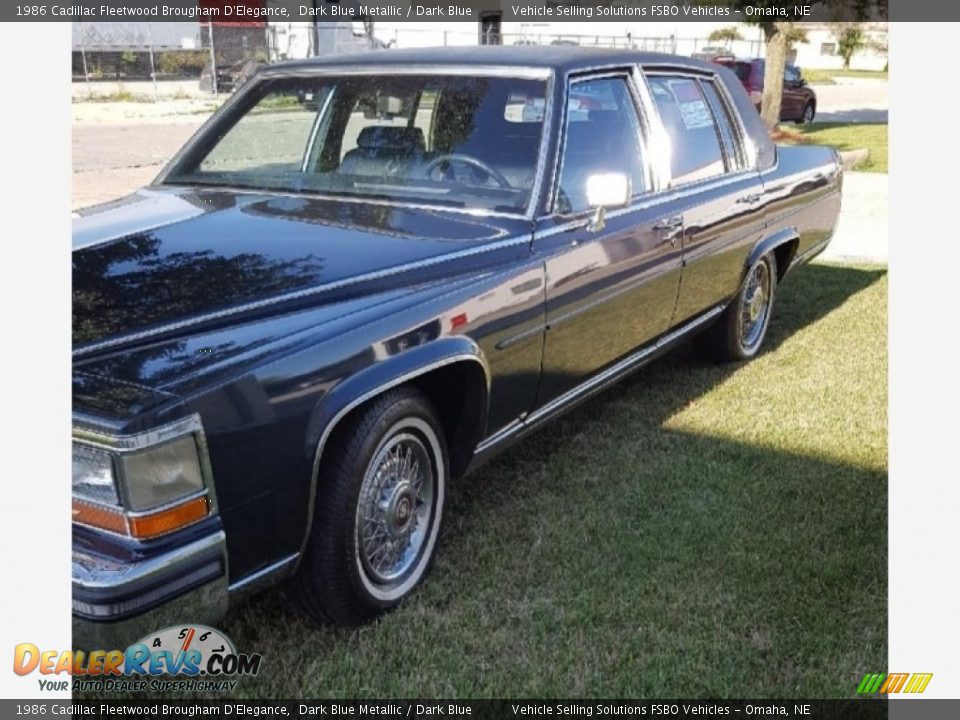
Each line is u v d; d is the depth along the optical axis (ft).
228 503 7.41
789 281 24.31
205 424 7.15
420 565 9.88
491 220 11.01
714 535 11.18
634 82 13.47
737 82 16.88
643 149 13.47
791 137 54.08
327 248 9.78
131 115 54.19
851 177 43.11
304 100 12.70
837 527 11.45
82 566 6.81
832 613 9.68
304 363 7.97
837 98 96.02
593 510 11.72
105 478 6.79
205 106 59.72
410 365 8.88
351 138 12.22
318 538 8.52
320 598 8.77
